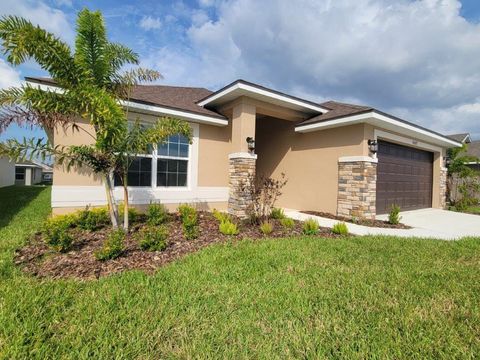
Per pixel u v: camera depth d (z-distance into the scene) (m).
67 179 7.05
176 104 8.93
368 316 2.64
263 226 6.12
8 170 26.33
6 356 2.04
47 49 4.45
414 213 11.01
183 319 2.52
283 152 11.31
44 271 3.62
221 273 3.62
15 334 2.25
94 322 2.45
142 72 5.84
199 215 7.81
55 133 6.76
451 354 2.14
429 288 3.31
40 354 2.05
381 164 9.86
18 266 3.78
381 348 2.20
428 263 4.27
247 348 2.18
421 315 2.68
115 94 5.64
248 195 8.25
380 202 9.86
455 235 6.93
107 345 2.18
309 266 3.99
